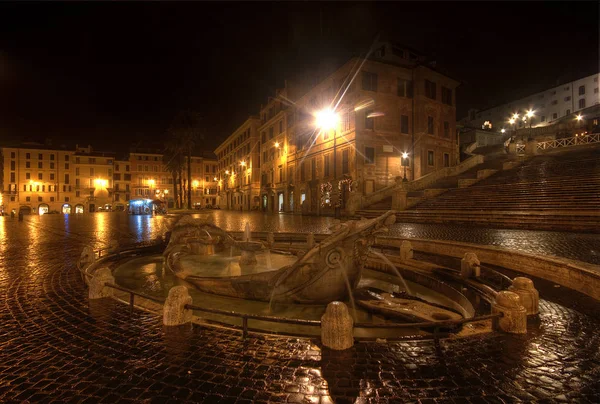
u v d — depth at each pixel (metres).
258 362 3.69
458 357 3.79
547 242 11.07
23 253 12.17
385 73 35.12
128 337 4.40
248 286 6.97
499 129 71.44
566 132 44.31
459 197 23.47
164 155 51.09
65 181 80.50
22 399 3.00
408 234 14.60
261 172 60.06
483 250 9.12
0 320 5.07
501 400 2.97
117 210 85.69
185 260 10.27
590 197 16.12
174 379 3.34
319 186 39.56
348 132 34.59
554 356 3.80
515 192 20.64
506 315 4.48
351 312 6.46
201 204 95.19
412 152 36.31
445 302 6.93
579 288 6.21
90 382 3.29
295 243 13.71
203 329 4.67
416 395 3.04
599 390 3.13
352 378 3.35
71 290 6.82
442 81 39.09
